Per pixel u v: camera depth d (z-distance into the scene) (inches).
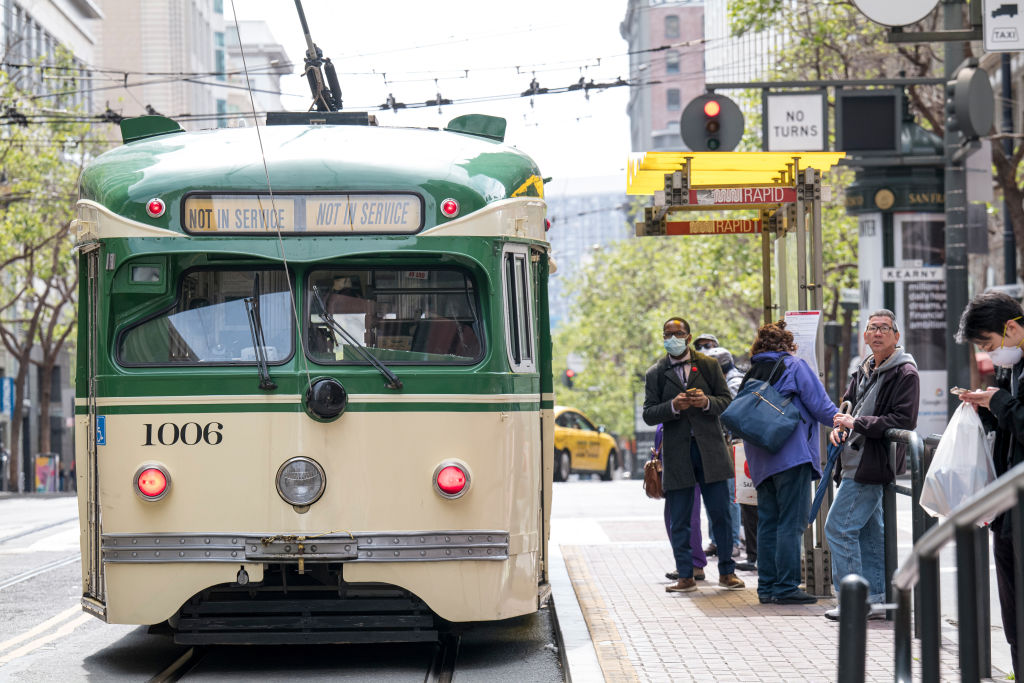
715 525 668.1
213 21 4948.3
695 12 7815.0
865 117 1304.1
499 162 527.2
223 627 497.0
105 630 613.3
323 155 505.0
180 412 490.6
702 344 785.6
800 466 603.2
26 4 2674.7
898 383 524.7
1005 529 392.8
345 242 495.8
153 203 497.0
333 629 509.0
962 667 233.5
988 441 422.6
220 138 529.3
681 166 638.5
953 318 983.6
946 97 967.0
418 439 490.6
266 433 486.9
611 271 3996.1
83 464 525.0
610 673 453.4
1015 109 2150.6
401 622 496.7
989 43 636.7
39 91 2481.5
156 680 487.5
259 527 484.1
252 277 501.4
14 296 2516.0
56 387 3240.7
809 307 648.4
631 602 623.2
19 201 2183.8
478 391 495.2
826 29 1689.2
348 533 482.6
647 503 1285.7
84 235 512.7
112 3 4183.1
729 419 597.9
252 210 496.7
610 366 4136.3
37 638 591.8
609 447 2079.2
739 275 2401.6
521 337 516.7
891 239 1470.2
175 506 487.5
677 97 7815.0
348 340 495.8
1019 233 1408.7
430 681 482.6
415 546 486.3
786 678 447.5
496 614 492.7
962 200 976.3
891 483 533.6
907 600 251.4
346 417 487.5
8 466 2534.5
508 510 498.9
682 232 722.2
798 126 1283.2
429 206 499.5
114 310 501.0
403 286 502.3
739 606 608.1
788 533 608.4
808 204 626.5
